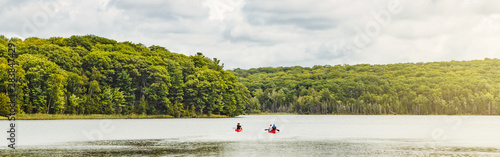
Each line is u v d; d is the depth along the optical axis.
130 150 54.41
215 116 191.25
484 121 166.12
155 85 168.75
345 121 165.50
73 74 149.62
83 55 178.38
